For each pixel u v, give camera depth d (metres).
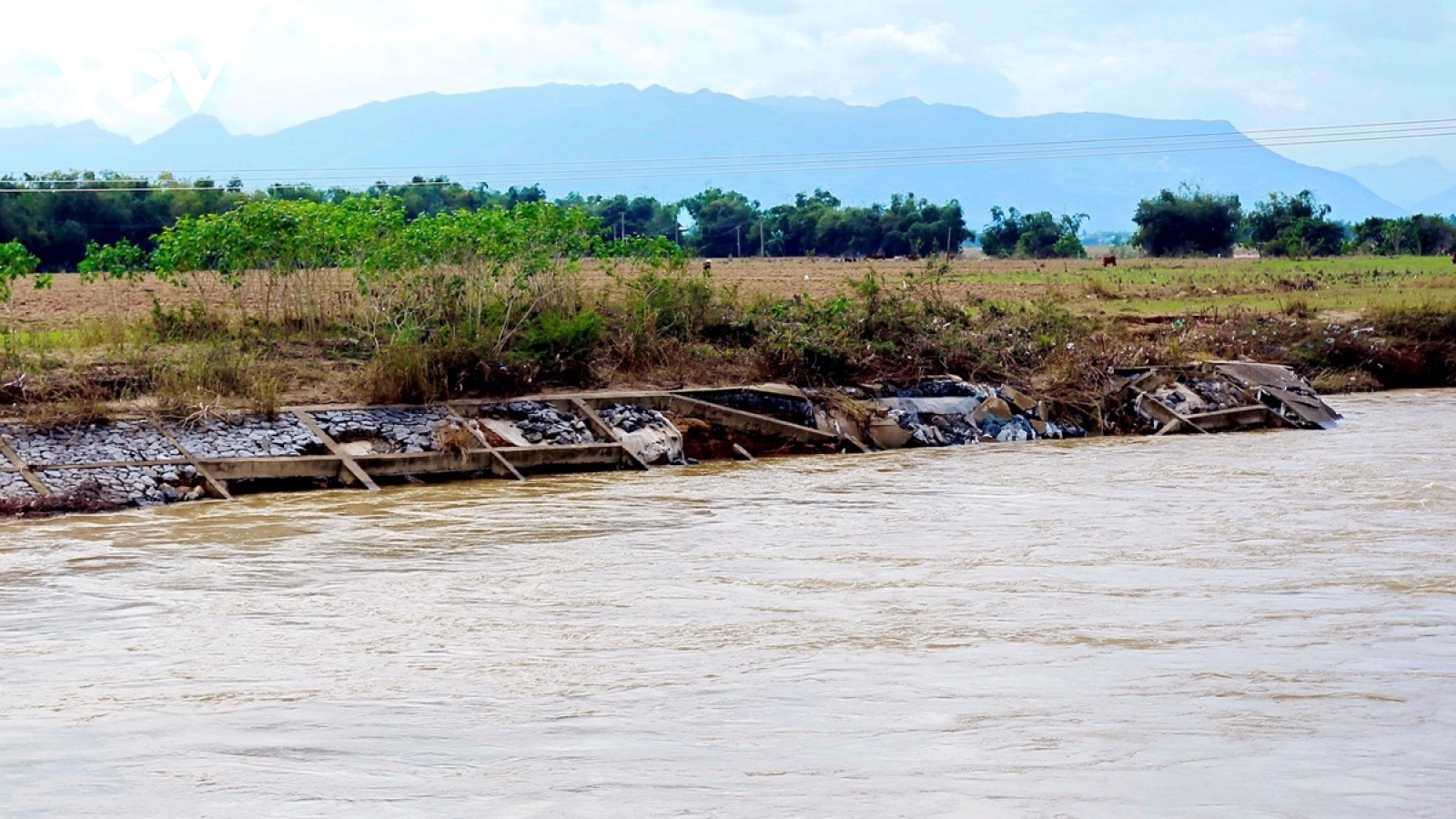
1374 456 30.72
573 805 10.20
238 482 26.00
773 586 18.00
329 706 12.80
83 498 23.91
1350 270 92.38
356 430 28.08
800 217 179.25
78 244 95.31
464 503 24.86
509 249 34.09
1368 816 9.91
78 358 29.62
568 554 20.23
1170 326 48.91
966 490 26.30
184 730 12.11
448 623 16.06
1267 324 50.16
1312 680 13.38
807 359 34.59
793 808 10.11
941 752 11.34
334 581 18.48
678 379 33.56
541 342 32.53
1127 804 10.13
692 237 181.50
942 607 16.67
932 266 47.09
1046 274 85.94
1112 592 17.44
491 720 12.32
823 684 13.34
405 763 11.16
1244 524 22.19
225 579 18.59
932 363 36.31
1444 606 16.47
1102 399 36.78
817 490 26.28
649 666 14.07
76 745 11.70
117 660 14.56
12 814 10.12
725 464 30.23
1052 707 12.54
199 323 33.97
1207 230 151.75
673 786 10.58
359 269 33.78
